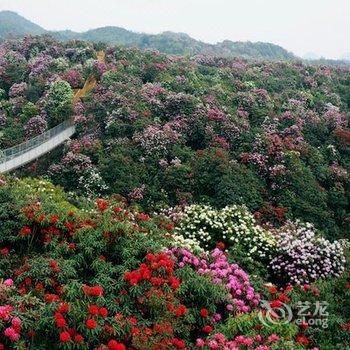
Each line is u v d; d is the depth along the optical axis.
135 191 24.67
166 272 8.72
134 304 8.21
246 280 10.22
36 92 38.44
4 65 44.28
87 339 6.99
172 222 15.16
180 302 8.71
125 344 7.43
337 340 8.66
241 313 8.73
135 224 11.16
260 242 14.52
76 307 7.11
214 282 9.47
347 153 31.28
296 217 23.94
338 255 13.99
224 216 15.29
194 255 10.84
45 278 8.28
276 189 25.77
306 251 13.92
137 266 9.10
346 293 9.63
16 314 6.85
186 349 7.62
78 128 31.95
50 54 46.41
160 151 27.89
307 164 28.28
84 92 38.94
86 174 26.00
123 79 37.47
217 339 7.67
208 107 32.47
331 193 26.45
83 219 10.33
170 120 31.33
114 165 26.33
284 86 43.47
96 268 8.90
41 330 6.90
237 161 27.80
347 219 25.25
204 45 104.06
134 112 30.80
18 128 33.88
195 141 30.61
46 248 9.59
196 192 25.31
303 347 7.99
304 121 33.44
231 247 14.12
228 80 42.31
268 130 31.73
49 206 10.55
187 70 41.31
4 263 9.29
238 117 32.78
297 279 13.51
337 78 48.28
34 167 29.09
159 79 38.25
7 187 11.80
